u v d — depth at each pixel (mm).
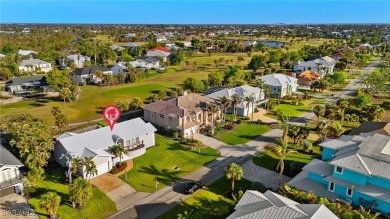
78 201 39969
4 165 42438
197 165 53125
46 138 49188
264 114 80750
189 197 43750
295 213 30906
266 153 57344
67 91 92250
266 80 100062
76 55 164750
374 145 41875
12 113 77188
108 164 50562
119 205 42125
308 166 43594
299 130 60750
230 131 68562
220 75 110500
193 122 67812
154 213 40344
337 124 62906
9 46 180375
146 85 112875
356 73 138125
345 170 39844
